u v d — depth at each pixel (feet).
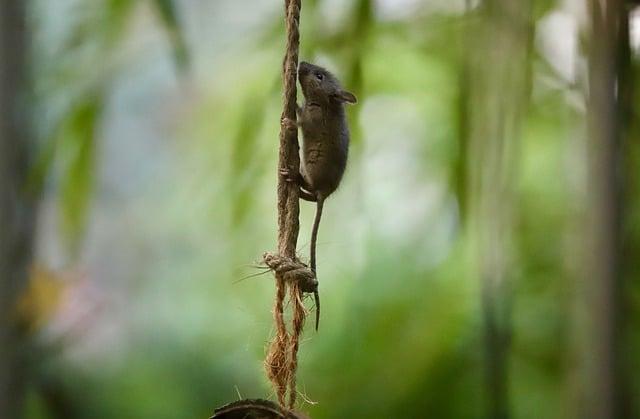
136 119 15.26
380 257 10.30
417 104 10.20
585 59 9.18
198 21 12.69
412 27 9.77
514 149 9.12
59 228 9.87
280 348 8.79
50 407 10.71
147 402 12.22
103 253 14.70
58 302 9.72
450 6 9.75
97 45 9.77
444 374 10.00
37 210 9.64
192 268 13.60
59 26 10.50
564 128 9.98
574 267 9.43
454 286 10.12
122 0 9.74
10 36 9.27
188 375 12.39
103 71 9.77
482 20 9.16
